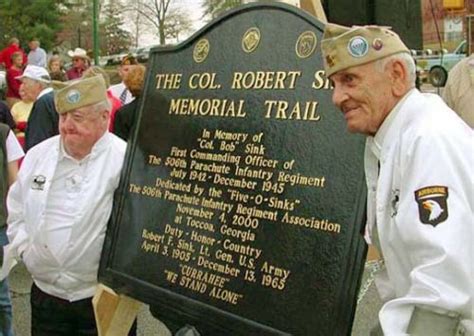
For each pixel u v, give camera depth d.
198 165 2.96
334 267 2.41
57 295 3.41
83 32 34.94
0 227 4.61
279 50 2.76
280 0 2.94
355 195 2.39
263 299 2.61
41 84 7.77
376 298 5.70
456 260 1.85
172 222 3.02
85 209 3.29
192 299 2.86
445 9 9.90
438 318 1.93
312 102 2.61
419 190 1.94
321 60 2.61
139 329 5.44
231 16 2.96
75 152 3.33
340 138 2.49
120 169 3.35
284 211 2.60
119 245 3.24
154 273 3.04
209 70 3.02
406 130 2.07
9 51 16.42
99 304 3.27
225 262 2.77
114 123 5.69
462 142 1.97
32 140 6.30
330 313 2.39
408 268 2.06
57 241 3.31
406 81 2.13
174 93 3.16
